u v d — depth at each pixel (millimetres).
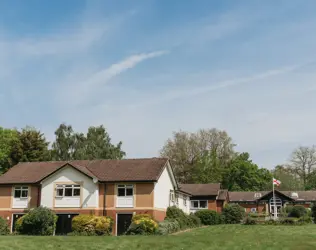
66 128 69250
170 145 81062
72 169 38469
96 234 33156
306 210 52719
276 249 22406
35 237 29234
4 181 40406
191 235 30984
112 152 67938
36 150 62906
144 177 37375
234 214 48438
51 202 38094
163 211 39688
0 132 65375
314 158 87562
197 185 61188
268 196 62000
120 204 37250
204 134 81625
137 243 25250
